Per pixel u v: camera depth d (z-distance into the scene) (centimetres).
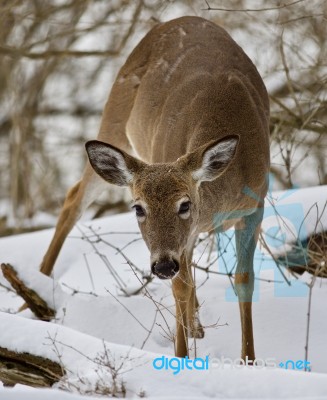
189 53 1220
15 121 2014
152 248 963
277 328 1109
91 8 2100
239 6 1781
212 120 1098
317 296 1166
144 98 1253
